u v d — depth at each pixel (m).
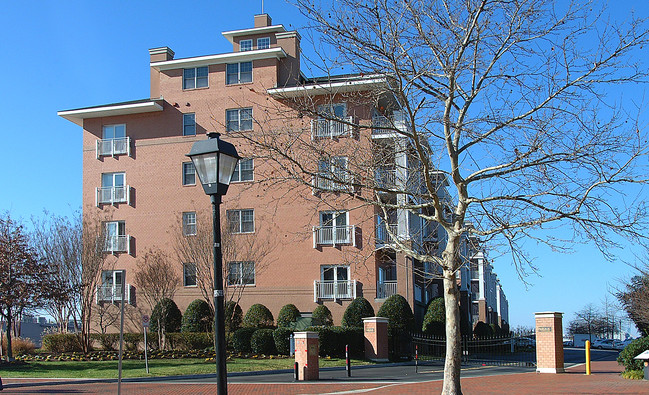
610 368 28.31
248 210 38.94
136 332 39.31
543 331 25.73
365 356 31.91
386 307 34.62
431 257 14.37
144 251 40.59
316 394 18.58
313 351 24.02
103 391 20.69
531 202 13.46
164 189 41.03
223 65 40.84
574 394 16.83
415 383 21.44
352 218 37.38
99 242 36.22
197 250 35.50
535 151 13.33
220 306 10.12
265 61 39.94
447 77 13.83
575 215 12.81
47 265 32.06
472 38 13.70
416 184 15.81
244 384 22.20
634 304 37.66
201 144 10.69
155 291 36.81
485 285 68.25
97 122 42.81
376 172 15.16
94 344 37.69
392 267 41.56
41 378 24.64
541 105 13.49
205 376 25.50
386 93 14.53
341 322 36.28
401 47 13.33
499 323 84.12
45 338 36.00
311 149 14.28
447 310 13.82
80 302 35.81
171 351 33.91
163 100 41.66
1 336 33.19
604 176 12.68
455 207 14.82
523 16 13.43
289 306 36.38
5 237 31.17
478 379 22.48
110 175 42.22
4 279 29.31
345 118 16.56
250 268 36.66
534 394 17.05
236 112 40.12
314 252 37.88
